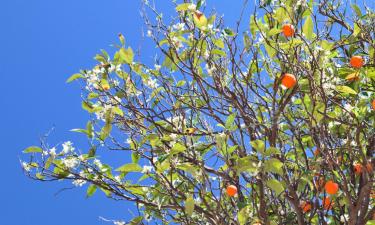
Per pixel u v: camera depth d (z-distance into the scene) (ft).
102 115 14.74
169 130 14.58
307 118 13.97
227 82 15.11
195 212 15.17
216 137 13.25
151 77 15.37
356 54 15.48
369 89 14.84
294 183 14.23
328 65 13.80
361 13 14.98
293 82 13.21
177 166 13.75
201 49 14.23
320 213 14.33
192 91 15.48
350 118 14.32
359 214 14.06
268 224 13.75
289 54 13.46
